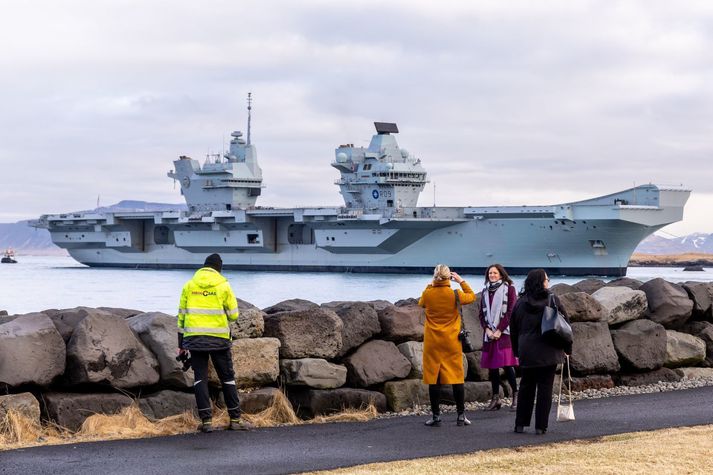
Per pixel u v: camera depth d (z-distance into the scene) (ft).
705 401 51.29
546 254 296.71
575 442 39.78
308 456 36.83
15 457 36.32
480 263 312.09
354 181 349.00
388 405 49.24
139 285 298.76
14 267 589.32
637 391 55.83
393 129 354.54
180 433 41.93
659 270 583.58
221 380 43.11
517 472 33.37
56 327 43.16
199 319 42.45
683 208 279.28
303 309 49.49
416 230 318.04
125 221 420.77
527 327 42.47
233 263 389.60
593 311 56.18
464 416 44.98
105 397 42.55
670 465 34.19
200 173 402.11
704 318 63.98
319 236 348.79
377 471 33.68
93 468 34.40
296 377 46.73
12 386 40.65
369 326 49.57
